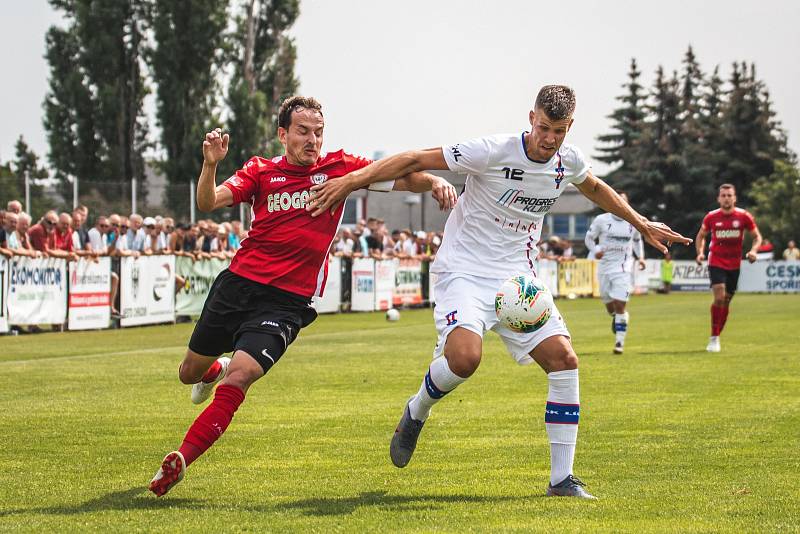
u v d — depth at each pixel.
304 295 11.21
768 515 9.40
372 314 48.97
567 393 10.68
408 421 11.34
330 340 32.38
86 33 70.75
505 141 11.09
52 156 71.00
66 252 34.31
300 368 23.56
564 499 10.19
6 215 32.41
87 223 48.69
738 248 27.97
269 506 9.85
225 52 71.25
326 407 17.14
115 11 70.62
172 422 15.41
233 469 11.85
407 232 56.31
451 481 11.17
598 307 57.94
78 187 48.84
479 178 11.27
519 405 17.31
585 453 12.86
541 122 10.60
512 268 11.48
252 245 11.24
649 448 13.19
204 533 8.69
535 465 12.12
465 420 15.66
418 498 10.27
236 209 57.19
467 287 11.26
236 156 68.81
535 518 9.29
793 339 31.98
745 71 128.88
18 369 22.89
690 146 117.25
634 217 11.86
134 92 71.94
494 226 11.38
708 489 10.65
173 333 34.75
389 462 12.30
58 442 13.67
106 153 70.88
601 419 15.65
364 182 10.95
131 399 17.98
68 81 70.19
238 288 11.14
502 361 25.44
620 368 23.38
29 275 33.00
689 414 16.16
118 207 49.72
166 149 70.12
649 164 116.94
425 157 11.06
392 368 23.56
